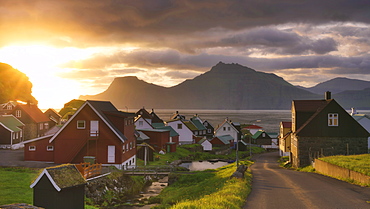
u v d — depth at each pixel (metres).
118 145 46.03
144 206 32.59
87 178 35.59
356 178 25.28
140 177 44.44
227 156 94.56
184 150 86.06
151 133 77.12
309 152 46.16
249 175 32.03
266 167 53.66
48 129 84.44
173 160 70.50
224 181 29.11
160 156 69.75
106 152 46.16
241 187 22.59
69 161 45.66
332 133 45.94
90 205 30.48
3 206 9.59
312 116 47.75
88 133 46.06
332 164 30.94
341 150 45.69
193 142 105.31
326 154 45.91
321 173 34.66
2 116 67.62
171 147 80.12
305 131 46.38
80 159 46.84
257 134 135.38
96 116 46.34
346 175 27.33
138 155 61.00
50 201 19.91
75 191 21.17
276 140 130.75
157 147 74.81
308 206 16.95
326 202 17.80
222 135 120.44
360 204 17.16
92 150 46.53
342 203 17.45
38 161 47.31
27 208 9.69
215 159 83.31
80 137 46.19
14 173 38.12
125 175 42.53
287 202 18.14
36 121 76.81
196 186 35.00
